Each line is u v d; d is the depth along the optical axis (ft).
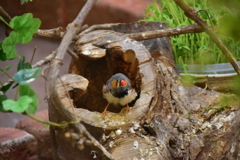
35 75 10.11
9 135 24.20
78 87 19.21
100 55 21.29
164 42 25.55
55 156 21.18
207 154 17.40
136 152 16.03
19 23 10.55
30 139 24.04
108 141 16.99
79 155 18.37
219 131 18.26
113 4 42.91
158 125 17.74
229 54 20.66
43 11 45.88
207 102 20.53
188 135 17.99
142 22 27.09
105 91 20.17
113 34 23.15
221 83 23.76
